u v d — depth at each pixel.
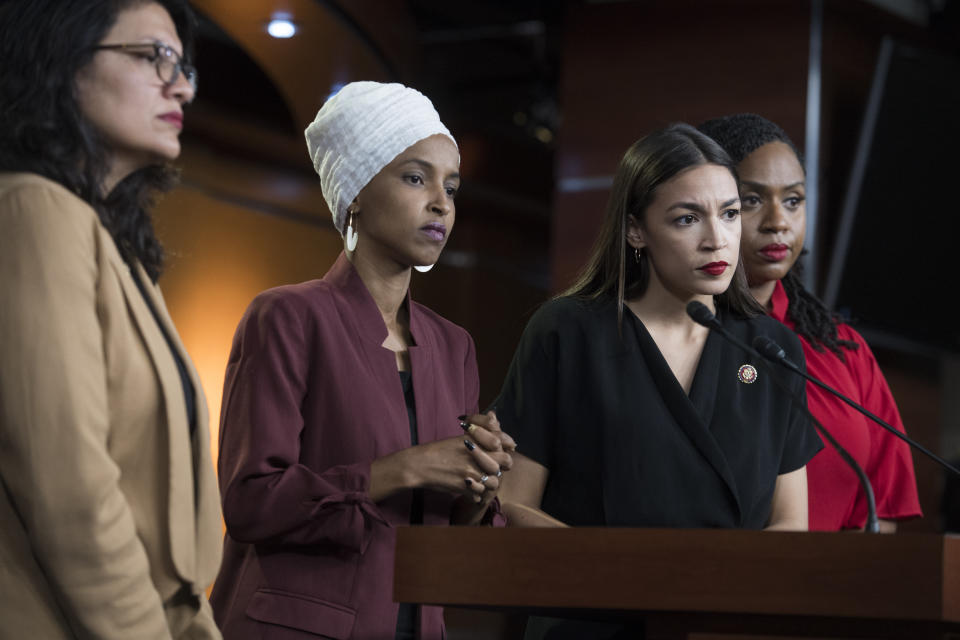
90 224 2.27
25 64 2.29
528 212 15.52
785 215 3.96
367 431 3.07
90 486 2.10
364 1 9.04
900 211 8.58
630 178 3.23
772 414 3.18
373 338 3.20
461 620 12.74
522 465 3.21
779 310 4.04
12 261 2.16
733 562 2.11
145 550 2.28
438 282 14.51
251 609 2.93
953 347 9.01
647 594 2.14
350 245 3.33
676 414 3.08
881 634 2.10
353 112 3.30
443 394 3.30
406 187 3.27
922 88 8.49
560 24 12.21
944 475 9.67
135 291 2.35
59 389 2.11
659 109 9.18
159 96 2.40
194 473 2.43
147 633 2.15
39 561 2.13
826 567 2.07
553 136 14.46
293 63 9.88
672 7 9.23
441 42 13.04
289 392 3.03
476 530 2.27
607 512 3.03
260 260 11.65
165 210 10.59
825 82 8.95
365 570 2.98
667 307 3.21
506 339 15.29
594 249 3.37
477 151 14.39
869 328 8.67
